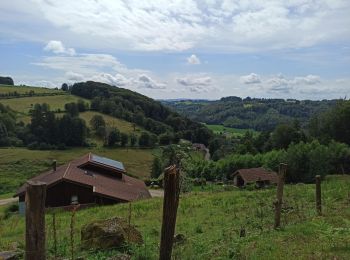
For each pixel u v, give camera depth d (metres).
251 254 10.48
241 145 106.00
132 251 11.18
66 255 11.67
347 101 98.12
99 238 12.02
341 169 71.25
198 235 15.58
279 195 14.80
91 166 52.84
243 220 18.81
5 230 22.08
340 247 10.46
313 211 17.86
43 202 6.32
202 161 90.94
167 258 8.41
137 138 145.25
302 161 68.69
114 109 177.38
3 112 153.00
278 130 101.31
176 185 8.35
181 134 156.00
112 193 43.44
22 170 105.88
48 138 137.12
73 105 167.00
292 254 10.20
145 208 28.91
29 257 6.25
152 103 199.62
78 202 43.50
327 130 99.00
